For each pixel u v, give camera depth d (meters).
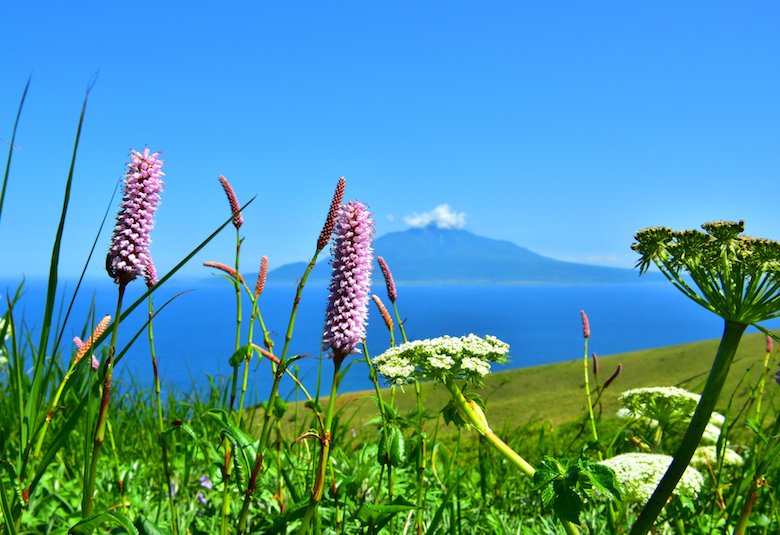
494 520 0.49
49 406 0.36
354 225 0.32
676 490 0.40
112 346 0.29
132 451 0.55
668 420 0.47
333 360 0.33
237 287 0.38
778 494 0.41
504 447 0.35
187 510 0.47
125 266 0.29
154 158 0.31
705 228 0.32
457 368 0.36
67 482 0.48
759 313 0.30
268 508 0.47
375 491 0.49
